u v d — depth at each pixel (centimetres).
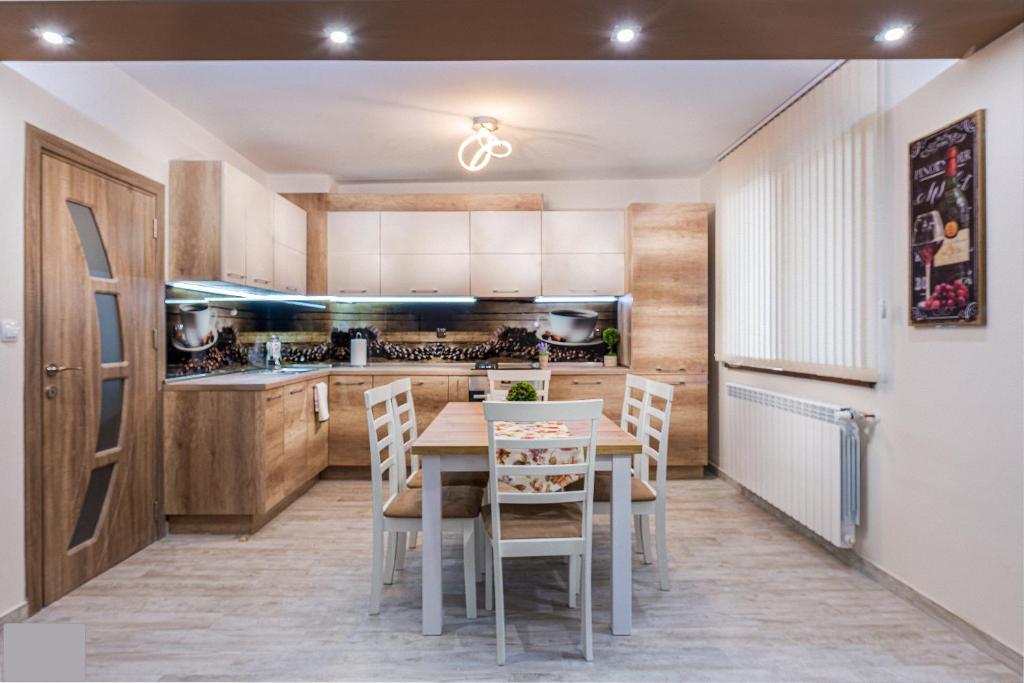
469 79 303
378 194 475
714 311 467
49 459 244
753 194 382
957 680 189
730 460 413
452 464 220
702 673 193
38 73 239
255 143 403
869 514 270
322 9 177
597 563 287
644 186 501
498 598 199
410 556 297
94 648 208
